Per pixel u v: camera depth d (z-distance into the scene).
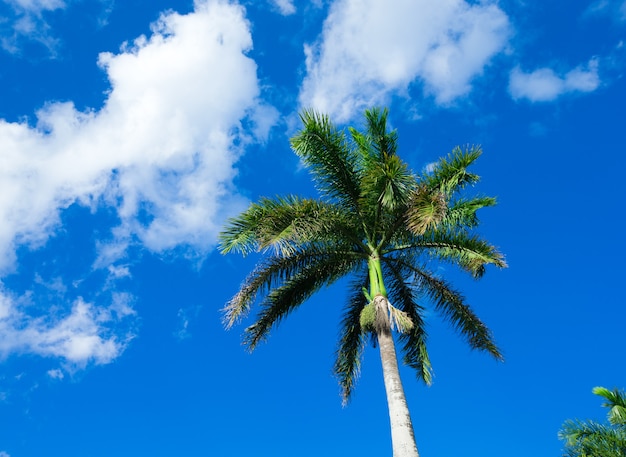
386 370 13.01
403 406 12.42
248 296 14.38
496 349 15.27
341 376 15.84
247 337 15.04
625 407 16.05
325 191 14.88
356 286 15.98
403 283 15.91
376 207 14.33
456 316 15.60
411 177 13.21
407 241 15.14
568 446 15.69
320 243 15.02
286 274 14.94
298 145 14.49
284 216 13.55
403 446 11.84
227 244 13.38
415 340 15.86
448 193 14.05
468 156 14.14
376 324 13.66
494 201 14.62
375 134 14.78
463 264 14.86
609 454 15.15
